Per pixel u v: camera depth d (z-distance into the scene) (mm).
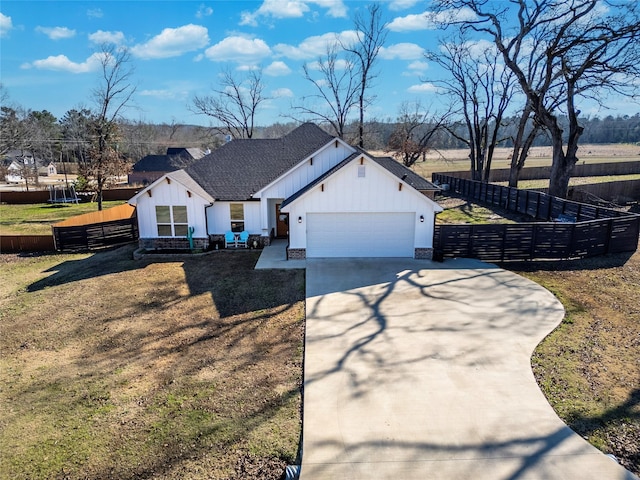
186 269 16062
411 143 43031
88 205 38781
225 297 13047
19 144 56375
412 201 16000
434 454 6195
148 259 17656
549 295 12508
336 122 41344
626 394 7562
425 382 8078
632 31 21703
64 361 9484
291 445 6520
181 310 12195
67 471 6113
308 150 22062
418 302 12109
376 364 8773
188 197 18359
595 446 6328
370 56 38531
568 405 7297
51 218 31234
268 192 18594
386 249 16703
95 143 37406
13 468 6199
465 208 28391
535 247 16094
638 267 14977
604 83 24188
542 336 9898
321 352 9328
